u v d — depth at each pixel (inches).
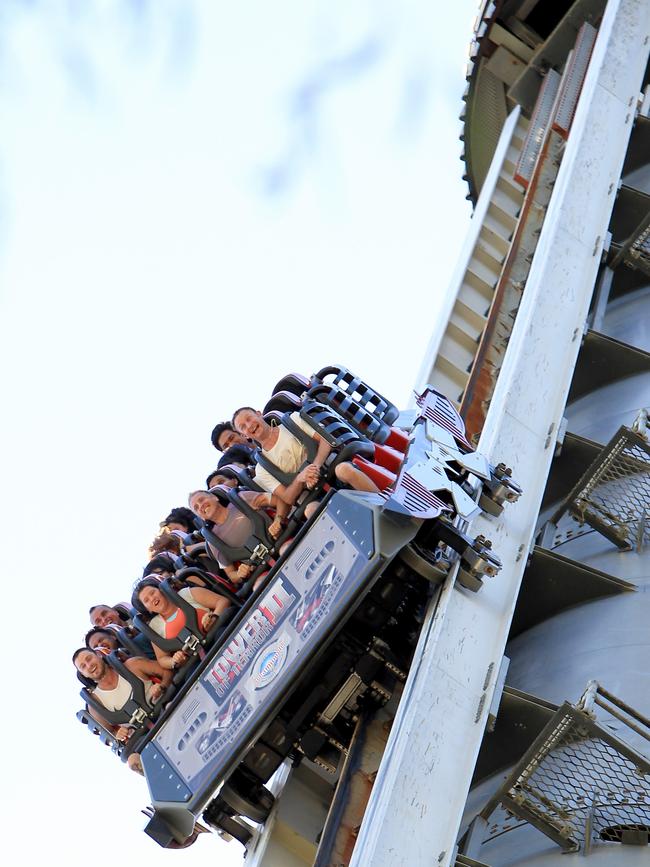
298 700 919.7
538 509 932.0
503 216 1619.1
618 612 896.9
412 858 698.2
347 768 879.1
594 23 1680.6
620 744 708.0
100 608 1046.4
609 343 1150.3
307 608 861.8
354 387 969.5
